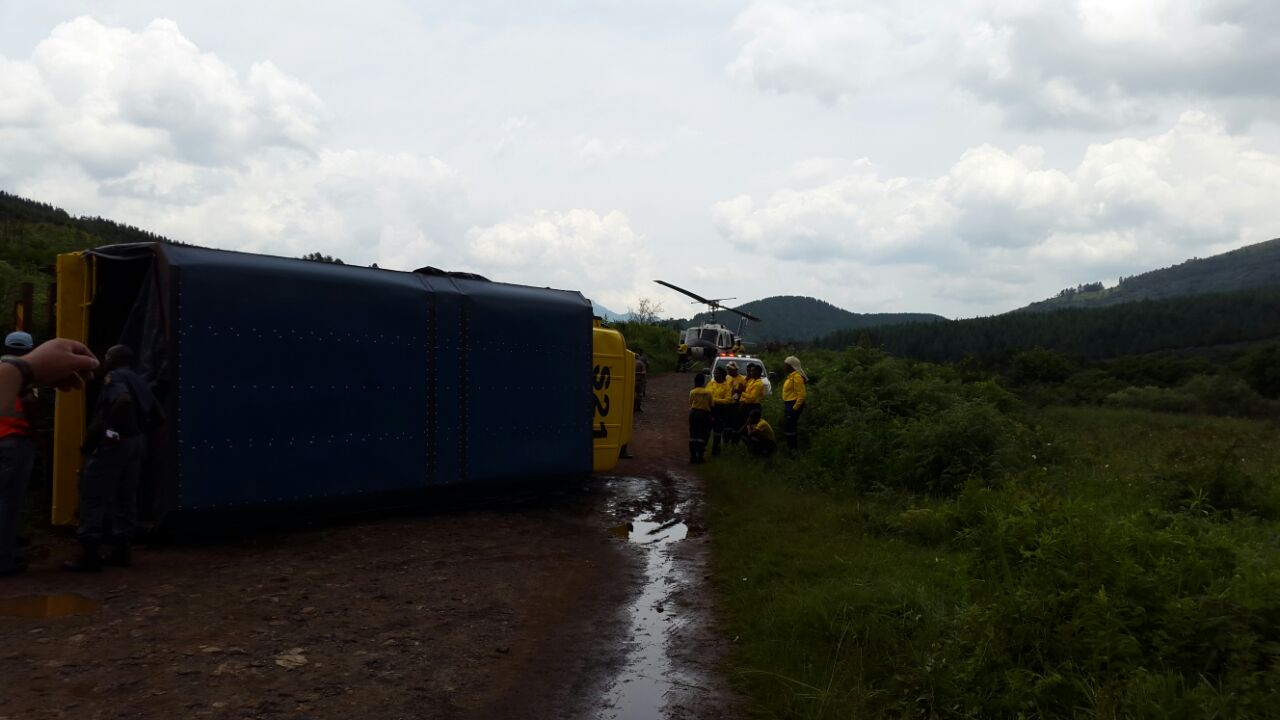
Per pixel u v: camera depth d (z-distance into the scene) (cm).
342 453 845
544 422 1041
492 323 990
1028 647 461
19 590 593
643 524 959
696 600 662
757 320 4000
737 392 1466
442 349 938
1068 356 5806
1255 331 16875
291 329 810
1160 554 611
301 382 815
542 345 1045
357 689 454
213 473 750
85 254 771
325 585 651
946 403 1515
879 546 790
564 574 725
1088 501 848
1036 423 1750
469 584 678
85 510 640
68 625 524
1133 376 5088
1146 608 491
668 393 2822
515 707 446
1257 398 3875
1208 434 1664
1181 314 18650
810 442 1418
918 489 1084
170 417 728
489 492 1006
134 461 666
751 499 1049
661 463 1405
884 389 1558
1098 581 509
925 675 446
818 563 721
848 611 568
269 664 480
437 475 928
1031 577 540
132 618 545
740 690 482
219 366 757
